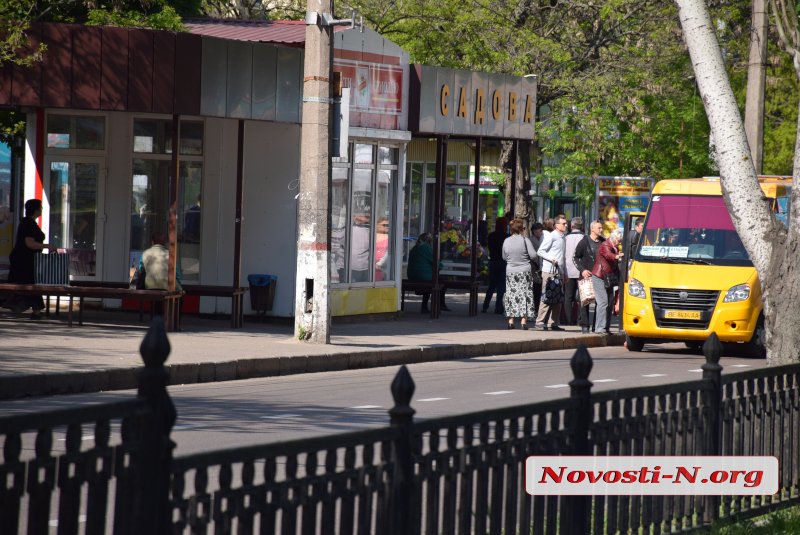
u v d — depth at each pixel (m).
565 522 17.22
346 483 13.11
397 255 69.94
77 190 63.06
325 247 51.81
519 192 98.50
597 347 64.94
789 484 24.12
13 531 10.77
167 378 11.30
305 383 43.75
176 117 54.19
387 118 66.81
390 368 50.28
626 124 98.31
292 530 12.45
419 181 103.88
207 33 60.62
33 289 53.44
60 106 53.31
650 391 19.19
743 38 86.06
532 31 94.62
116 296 53.28
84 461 11.19
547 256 67.12
